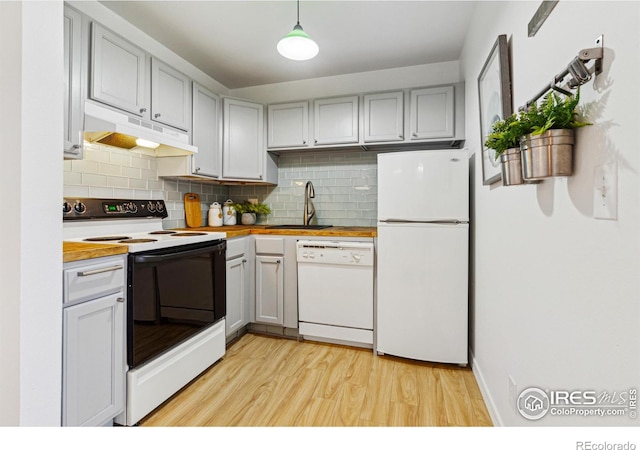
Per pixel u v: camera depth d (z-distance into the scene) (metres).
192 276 1.90
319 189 3.19
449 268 2.08
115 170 2.14
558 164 0.79
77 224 1.87
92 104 1.67
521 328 1.17
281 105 2.97
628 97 0.60
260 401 1.70
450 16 2.12
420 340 2.13
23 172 0.89
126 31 2.17
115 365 1.42
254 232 2.65
